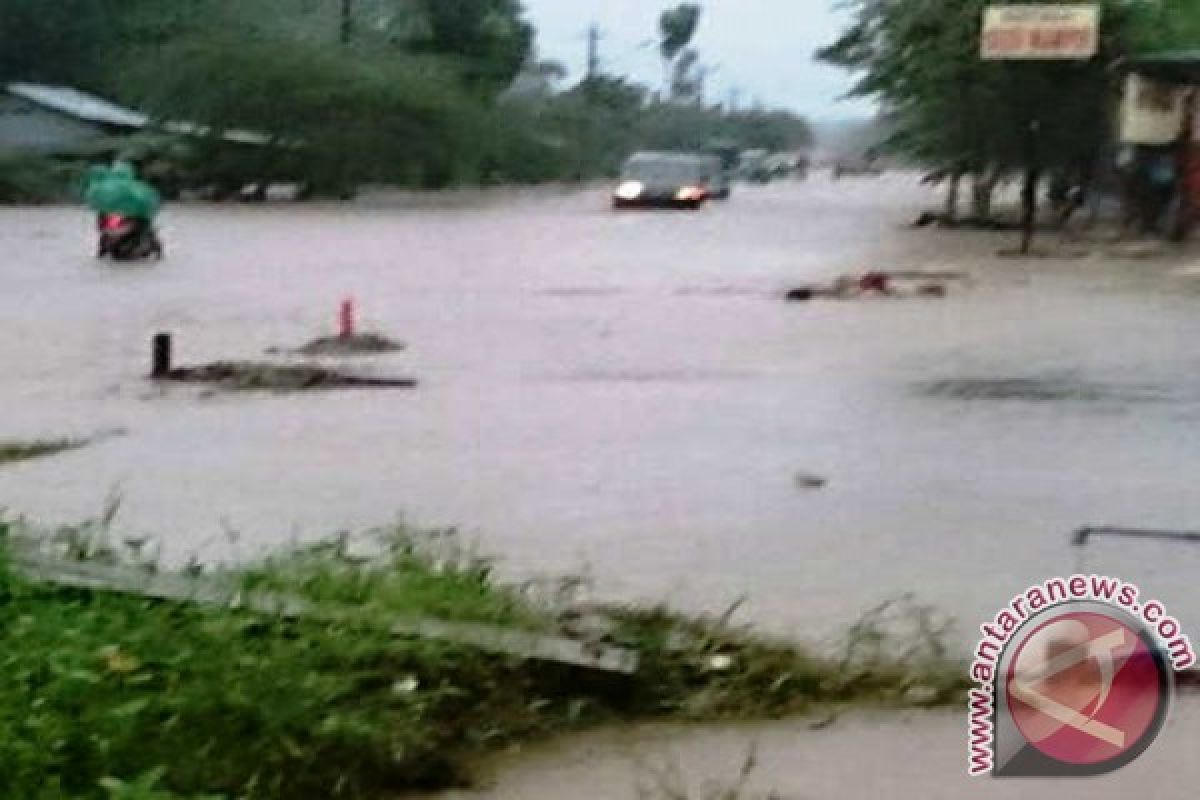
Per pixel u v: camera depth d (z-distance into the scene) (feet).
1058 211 229.86
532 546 55.11
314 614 37.17
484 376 93.86
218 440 74.08
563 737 36.22
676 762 34.88
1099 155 216.54
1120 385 90.94
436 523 58.34
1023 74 208.03
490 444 73.51
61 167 284.61
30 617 35.68
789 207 291.58
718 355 102.83
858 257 177.27
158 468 67.72
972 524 58.75
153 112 321.93
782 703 38.42
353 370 95.09
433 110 342.85
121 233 164.55
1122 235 202.49
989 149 218.38
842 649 42.16
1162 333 112.78
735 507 61.41
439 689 36.29
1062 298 134.82
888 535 57.06
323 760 33.04
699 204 279.69
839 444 74.23
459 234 211.82
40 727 30.76
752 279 151.94
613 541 55.98
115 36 349.61
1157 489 64.95
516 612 40.98
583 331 114.21
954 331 114.42
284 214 255.09
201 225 224.74
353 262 167.02
